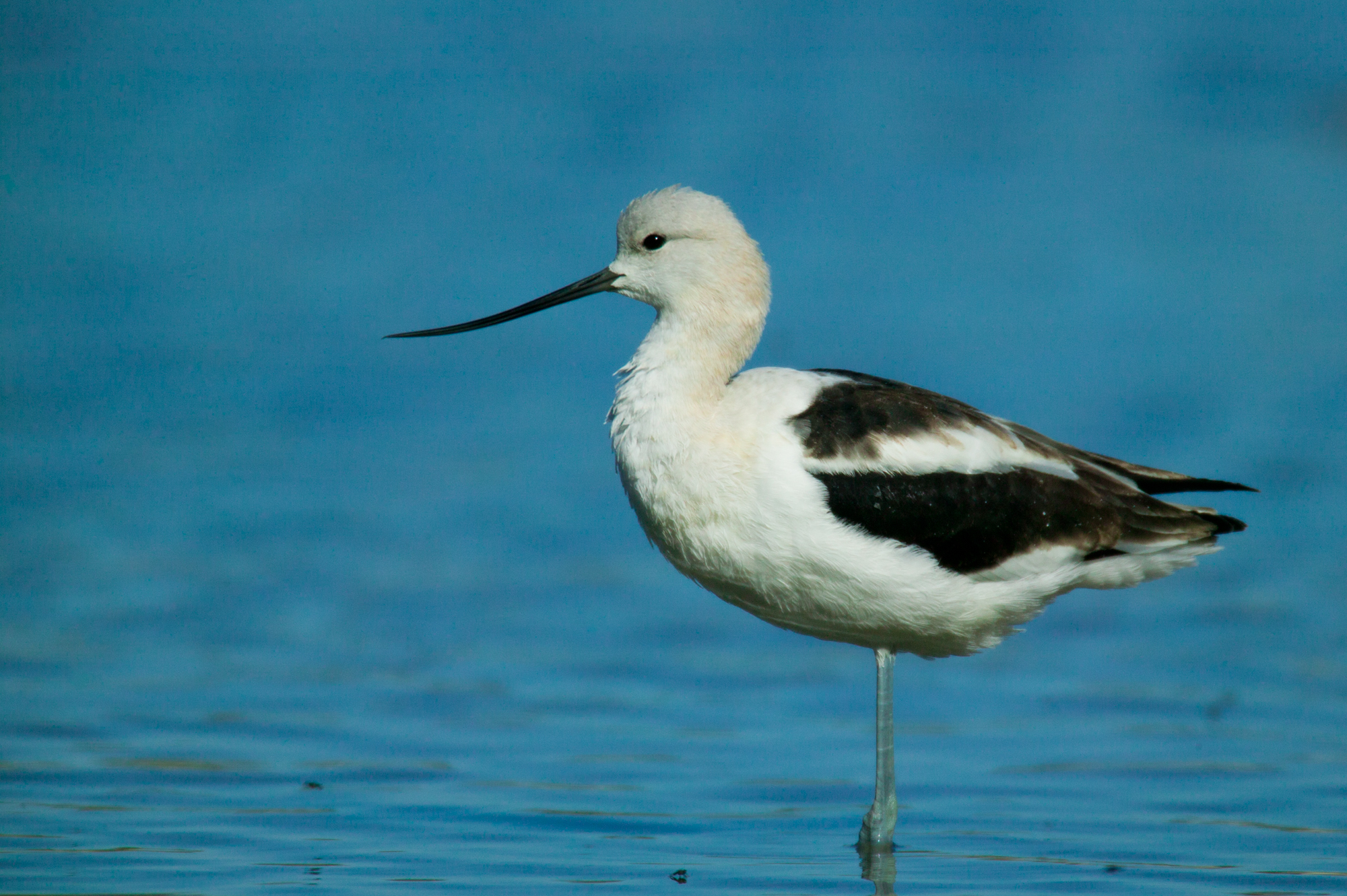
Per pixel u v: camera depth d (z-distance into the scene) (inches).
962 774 380.2
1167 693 440.5
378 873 308.7
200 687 439.5
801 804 360.2
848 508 323.3
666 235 342.6
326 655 471.5
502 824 342.0
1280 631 493.4
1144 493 348.5
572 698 438.3
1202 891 301.1
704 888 303.4
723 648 488.4
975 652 357.7
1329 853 323.0
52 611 502.3
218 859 314.8
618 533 594.6
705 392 334.0
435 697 436.1
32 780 363.3
